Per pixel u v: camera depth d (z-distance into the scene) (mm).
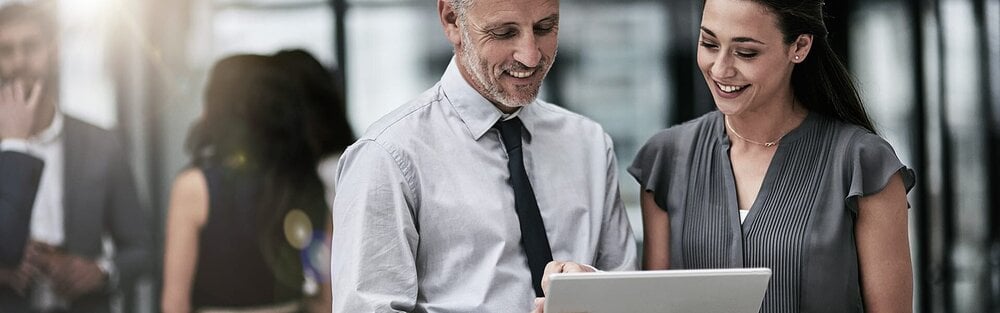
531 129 2320
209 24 4676
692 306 2057
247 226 3117
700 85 4949
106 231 4004
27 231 3875
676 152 2451
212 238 3111
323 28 4805
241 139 3129
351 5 4809
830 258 2260
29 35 4078
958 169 4902
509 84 2176
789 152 2330
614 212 2385
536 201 2279
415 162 2217
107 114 4176
